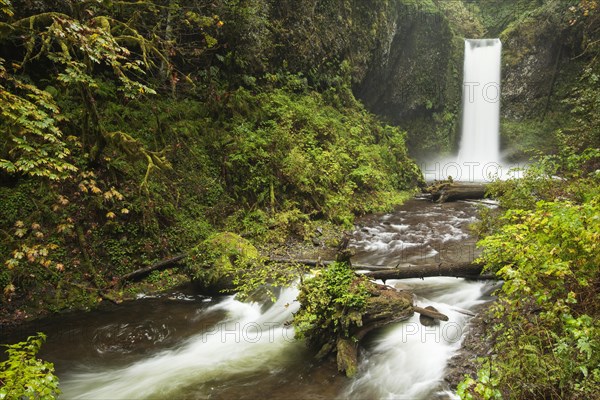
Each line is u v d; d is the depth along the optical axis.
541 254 4.17
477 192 14.14
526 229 4.71
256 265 7.71
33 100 7.68
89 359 5.57
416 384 4.85
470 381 3.30
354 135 14.92
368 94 20.12
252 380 5.08
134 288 7.54
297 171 10.94
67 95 8.19
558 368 3.54
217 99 10.86
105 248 7.71
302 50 14.96
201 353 5.72
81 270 7.34
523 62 22.56
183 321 6.63
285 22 14.48
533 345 3.98
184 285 7.85
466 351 5.20
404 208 13.41
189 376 5.18
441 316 5.91
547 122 21.98
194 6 10.63
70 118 7.95
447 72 22.39
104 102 9.03
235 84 12.23
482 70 23.20
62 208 7.47
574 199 6.88
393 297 5.90
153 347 5.91
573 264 4.15
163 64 10.42
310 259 8.58
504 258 4.97
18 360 3.61
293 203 10.65
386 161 15.60
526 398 3.69
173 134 9.66
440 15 21.44
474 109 23.27
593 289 4.21
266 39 13.36
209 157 10.17
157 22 10.05
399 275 7.01
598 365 3.47
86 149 7.98
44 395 3.24
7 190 7.29
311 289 5.55
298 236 10.02
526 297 4.77
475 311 6.13
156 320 6.62
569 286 4.49
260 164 10.63
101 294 7.18
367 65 18.61
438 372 4.97
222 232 9.03
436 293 6.89
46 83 8.69
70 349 5.78
